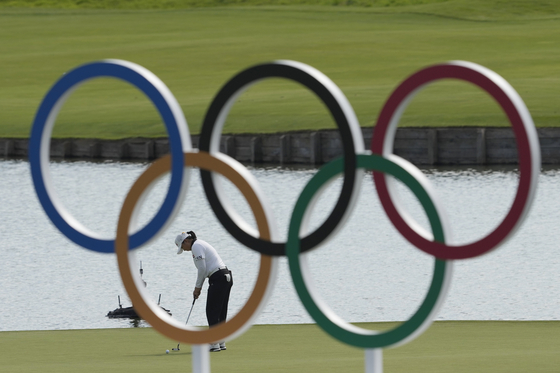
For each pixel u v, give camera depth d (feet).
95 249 90.07
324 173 82.12
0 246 292.81
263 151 521.24
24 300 216.13
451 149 487.20
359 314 197.36
